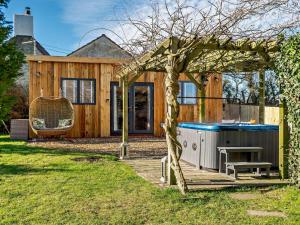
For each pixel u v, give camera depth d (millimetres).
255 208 4012
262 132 6805
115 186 5062
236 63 7531
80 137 12805
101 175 5859
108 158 7828
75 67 12805
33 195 4508
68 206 4051
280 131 5758
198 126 7004
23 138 11805
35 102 11992
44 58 12344
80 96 12875
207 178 5820
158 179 5594
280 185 5230
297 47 4926
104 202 4230
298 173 5102
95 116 13039
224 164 6504
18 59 6770
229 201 4297
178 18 4578
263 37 4910
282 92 5547
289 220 3580
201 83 9180
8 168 6414
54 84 12602
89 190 4809
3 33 6559
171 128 5047
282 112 5664
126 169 6469
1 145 10117
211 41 4793
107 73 13148
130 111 13430
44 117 12609
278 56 5434
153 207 4035
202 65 8203
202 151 6809
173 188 4934
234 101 16016
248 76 9000
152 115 13617
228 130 6609
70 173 5988
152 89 13578
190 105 13742
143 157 8164
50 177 5633
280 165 5789
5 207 3982
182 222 3535
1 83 6648
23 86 15586
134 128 13516
